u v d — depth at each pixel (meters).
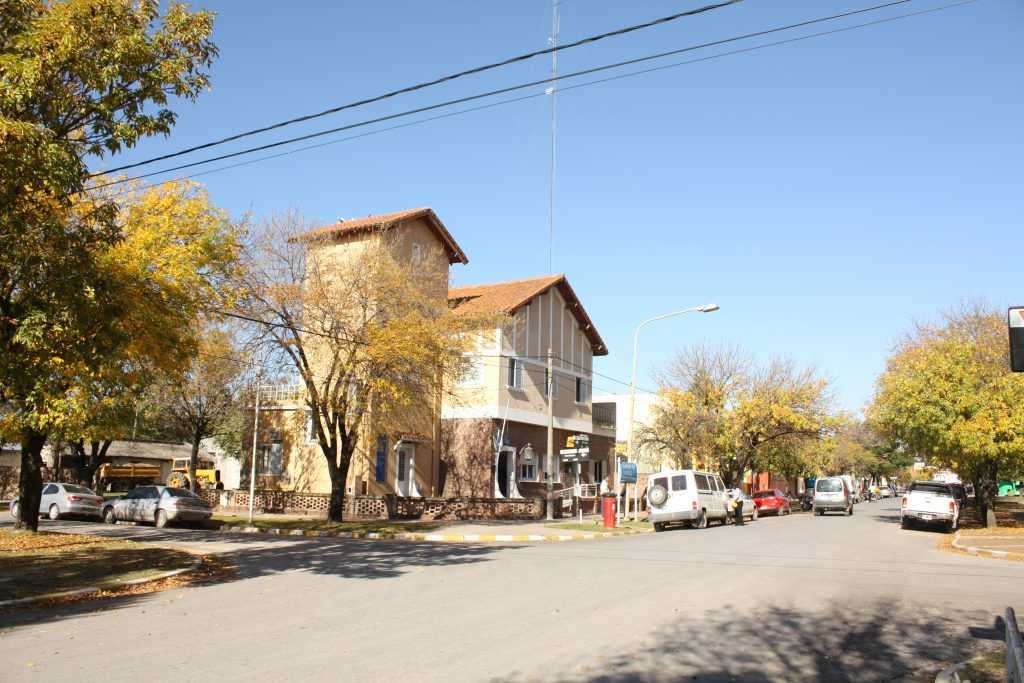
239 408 35.34
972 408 29.38
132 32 12.22
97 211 12.69
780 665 7.84
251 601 11.61
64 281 11.64
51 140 11.09
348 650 8.20
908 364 35.09
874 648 8.66
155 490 29.33
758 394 46.66
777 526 31.98
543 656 7.96
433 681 6.97
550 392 32.41
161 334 16.20
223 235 19.89
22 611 10.96
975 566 16.66
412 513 31.00
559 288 41.44
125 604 11.47
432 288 30.02
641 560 17.06
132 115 12.56
